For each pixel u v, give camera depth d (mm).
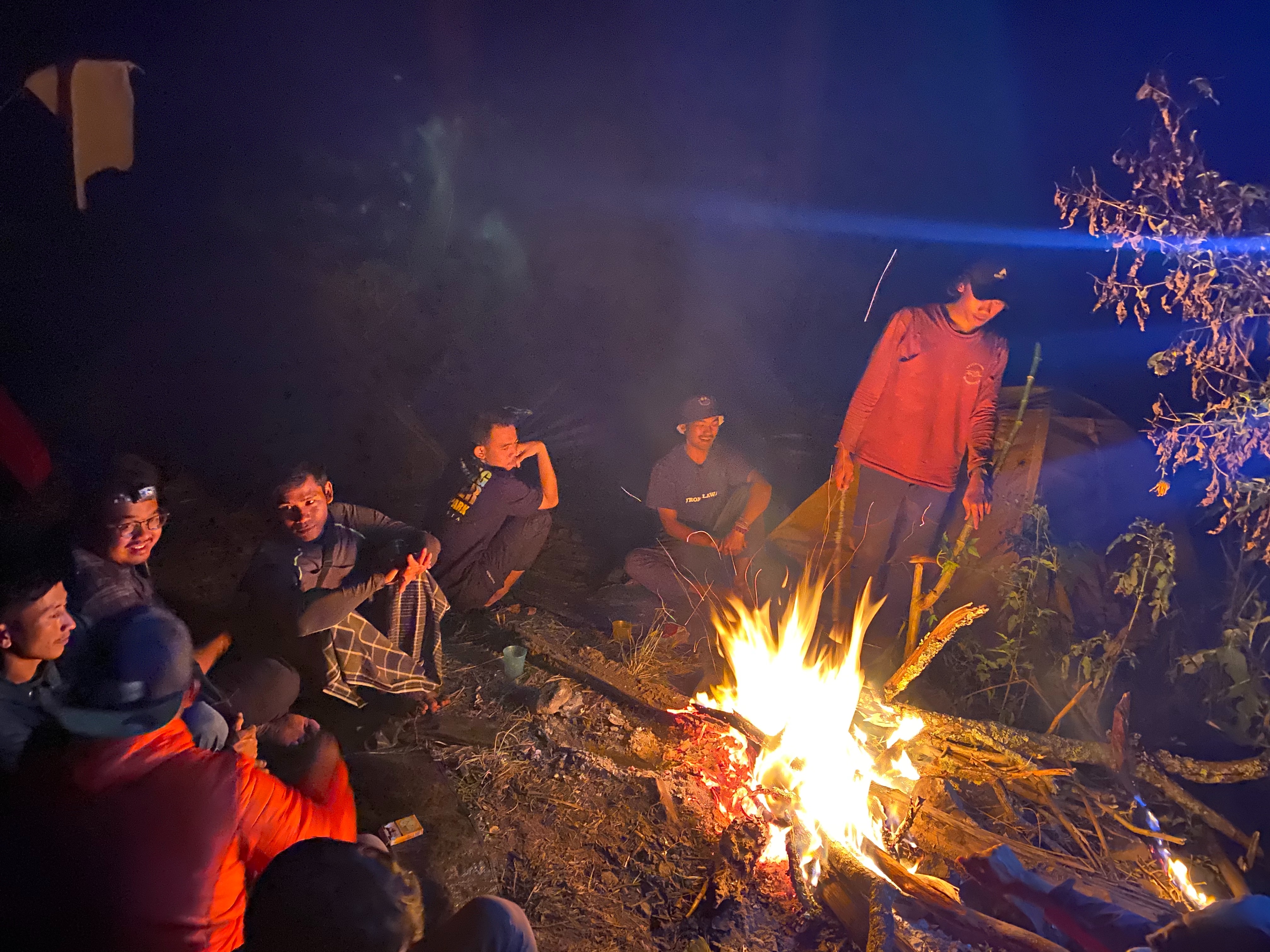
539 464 4961
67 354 6355
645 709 4461
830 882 3432
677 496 5445
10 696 2305
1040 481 5602
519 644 4812
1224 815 4461
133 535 2926
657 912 3375
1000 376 5246
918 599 4828
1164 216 4121
